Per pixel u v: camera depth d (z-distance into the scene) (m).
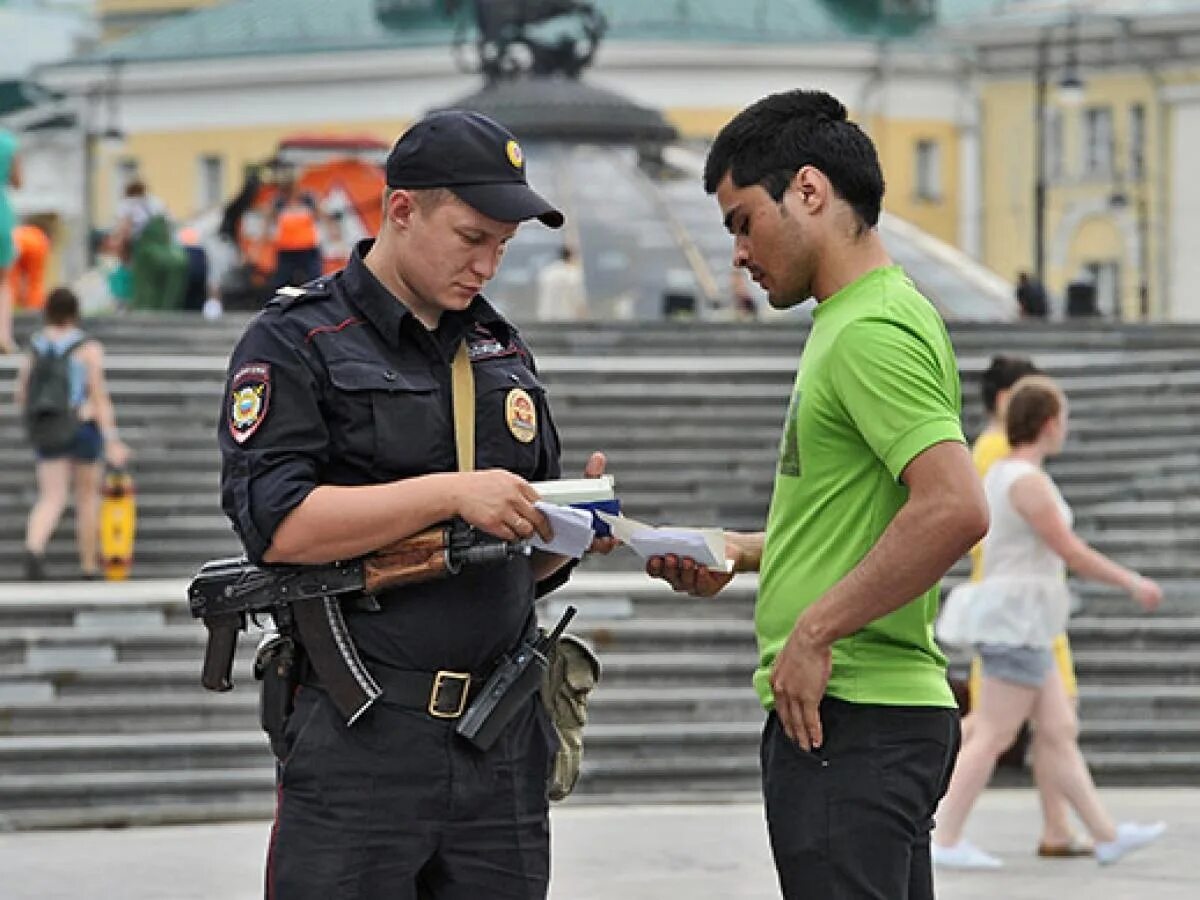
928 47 90.44
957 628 14.46
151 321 31.14
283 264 38.78
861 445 8.32
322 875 8.06
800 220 8.35
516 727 8.26
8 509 25.14
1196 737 18.38
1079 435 26.44
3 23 108.12
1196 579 22.33
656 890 13.73
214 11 95.12
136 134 94.94
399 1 90.31
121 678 18.38
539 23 54.91
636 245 53.31
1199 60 89.12
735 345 31.86
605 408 26.48
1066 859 14.78
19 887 13.95
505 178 8.05
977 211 91.81
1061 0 91.62
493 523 7.91
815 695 8.23
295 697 8.22
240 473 8.05
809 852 8.37
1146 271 84.38
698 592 8.40
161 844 15.52
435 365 8.20
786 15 88.94
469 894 8.18
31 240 32.38
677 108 86.94
